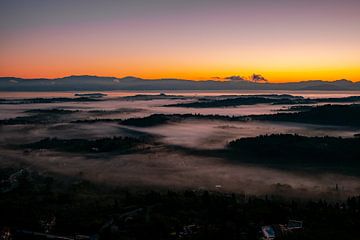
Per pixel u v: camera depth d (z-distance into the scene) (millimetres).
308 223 118312
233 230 112812
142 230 115312
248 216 124750
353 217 121750
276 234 110312
